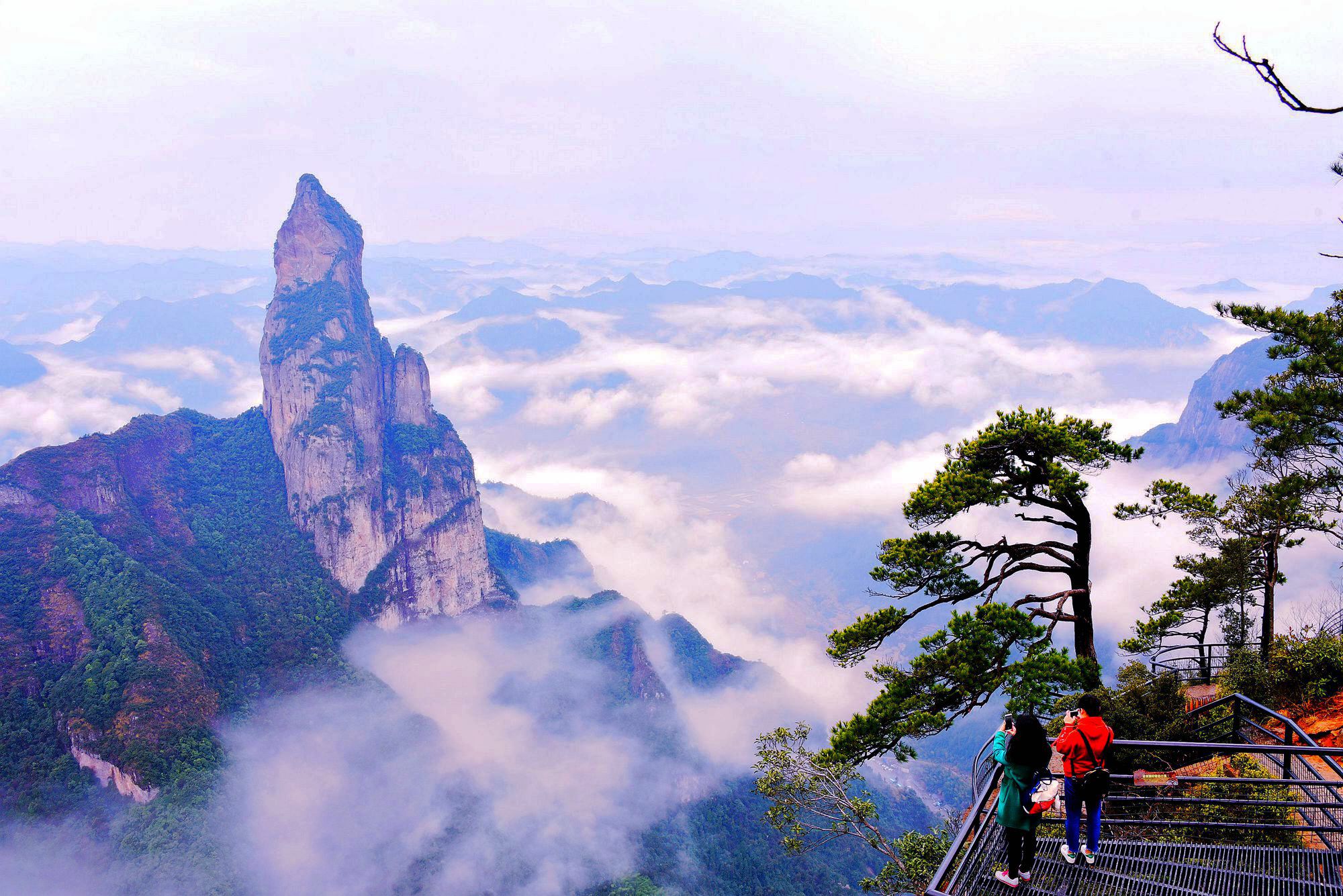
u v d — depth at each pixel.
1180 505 29.03
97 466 139.00
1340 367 21.66
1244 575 28.00
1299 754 11.25
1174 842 12.20
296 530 159.12
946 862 10.12
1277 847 11.55
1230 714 21.12
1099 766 11.57
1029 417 24.19
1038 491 24.97
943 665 21.81
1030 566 24.69
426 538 171.25
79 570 120.56
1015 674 21.30
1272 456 26.67
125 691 104.25
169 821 94.31
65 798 95.38
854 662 24.22
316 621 148.00
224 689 119.50
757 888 109.00
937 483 24.02
